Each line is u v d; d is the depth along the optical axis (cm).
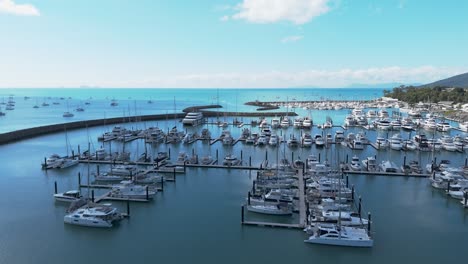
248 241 3947
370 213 4378
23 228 4266
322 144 9344
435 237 4044
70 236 4066
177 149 9112
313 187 5456
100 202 5050
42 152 8731
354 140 9400
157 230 4212
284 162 7012
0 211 4775
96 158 7750
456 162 7531
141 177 6006
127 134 10862
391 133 11750
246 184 5981
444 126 11825
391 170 6544
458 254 3681
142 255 3669
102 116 18062
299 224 4278
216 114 16888
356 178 6275
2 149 9075
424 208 4891
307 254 3691
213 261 3559
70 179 6306
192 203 5069
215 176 6488
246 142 9894
